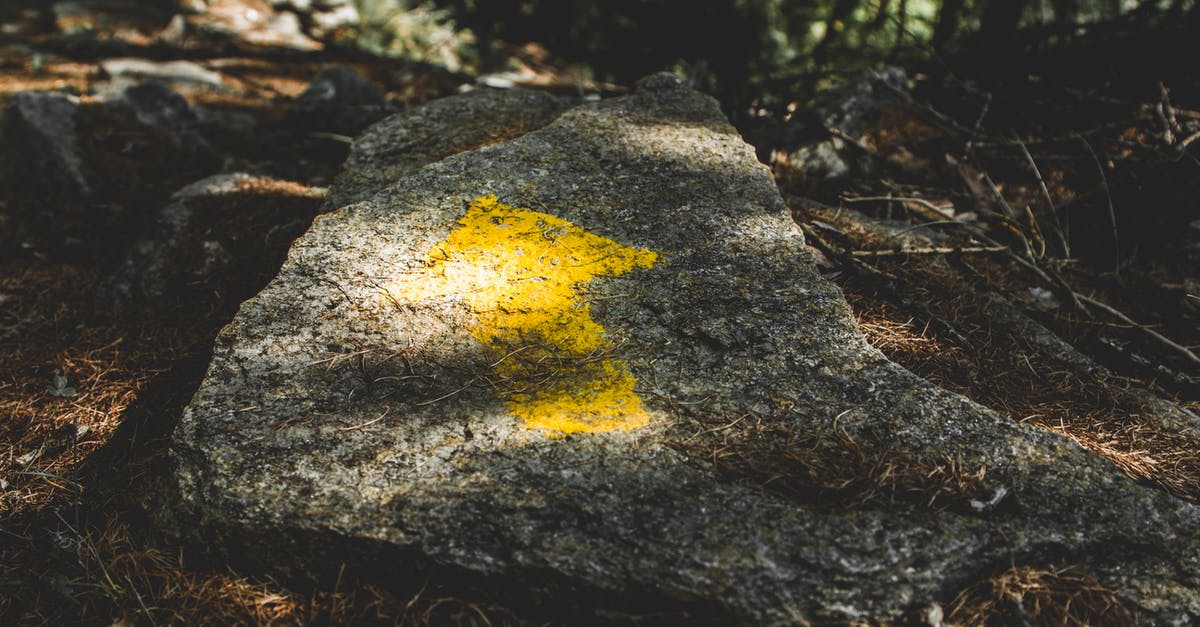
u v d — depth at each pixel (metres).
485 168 3.09
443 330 2.46
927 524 1.94
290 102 6.44
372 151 3.46
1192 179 3.82
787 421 2.19
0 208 4.20
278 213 3.72
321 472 2.06
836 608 1.81
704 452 2.10
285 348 2.39
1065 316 3.29
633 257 2.72
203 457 2.11
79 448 2.66
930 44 5.54
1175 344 2.95
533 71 8.05
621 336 2.46
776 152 4.35
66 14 9.14
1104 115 4.72
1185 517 2.02
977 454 2.12
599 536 1.91
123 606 2.03
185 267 3.44
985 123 4.91
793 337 2.45
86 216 4.19
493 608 1.93
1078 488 2.06
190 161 4.72
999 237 3.87
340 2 9.21
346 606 1.96
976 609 1.86
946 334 2.91
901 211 4.00
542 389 2.29
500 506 1.97
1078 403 2.70
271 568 2.02
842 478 2.03
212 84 6.84
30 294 3.57
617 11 6.09
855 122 4.70
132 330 3.26
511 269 2.66
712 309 2.54
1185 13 5.01
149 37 8.56
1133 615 1.87
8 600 2.16
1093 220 4.02
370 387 2.29
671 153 3.23
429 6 7.24
